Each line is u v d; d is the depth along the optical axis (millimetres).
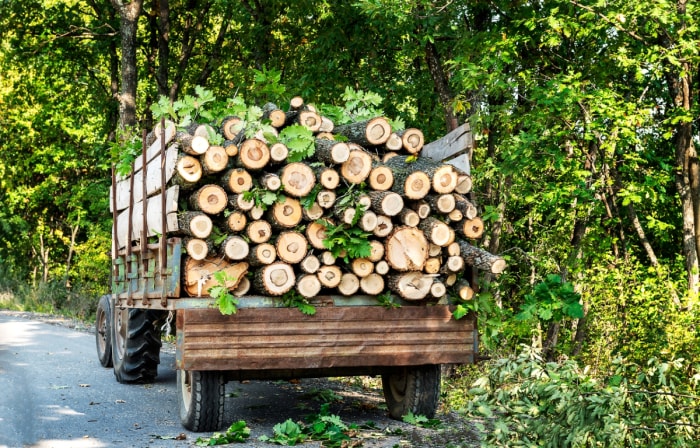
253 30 16609
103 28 21656
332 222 6055
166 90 21484
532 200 10172
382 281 6188
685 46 8602
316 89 13938
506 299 11945
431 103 13258
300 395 8227
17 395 7895
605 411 4508
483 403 5023
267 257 5863
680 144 9945
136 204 7242
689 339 8055
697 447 4383
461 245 6316
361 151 6102
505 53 9250
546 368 5020
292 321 5984
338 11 13250
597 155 10406
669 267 11156
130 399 7949
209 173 5852
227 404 7707
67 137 29828
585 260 10555
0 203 30969
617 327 9375
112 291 8617
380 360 6152
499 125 10430
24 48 22562
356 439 5949
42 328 16109
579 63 10523
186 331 5766
